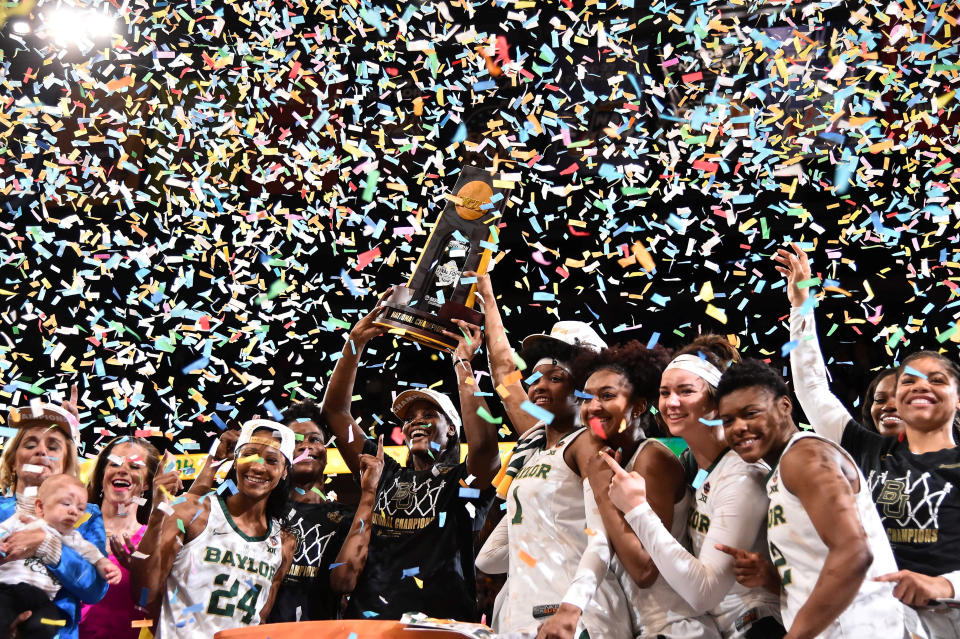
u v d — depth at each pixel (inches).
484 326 140.6
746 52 216.7
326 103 265.9
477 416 133.8
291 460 127.3
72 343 242.4
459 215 139.1
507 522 122.2
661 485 100.2
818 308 218.8
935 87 207.8
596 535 99.3
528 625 104.0
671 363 104.8
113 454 135.0
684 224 194.1
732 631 96.9
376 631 89.8
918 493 104.9
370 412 238.2
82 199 241.9
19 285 247.8
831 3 213.2
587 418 106.3
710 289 126.2
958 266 182.5
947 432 109.1
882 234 190.4
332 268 253.0
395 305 135.0
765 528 95.0
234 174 256.7
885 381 122.0
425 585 128.7
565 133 211.0
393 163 253.4
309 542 135.3
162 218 259.8
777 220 223.9
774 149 222.4
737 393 91.9
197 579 116.0
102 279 252.5
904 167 204.4
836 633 83.2
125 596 126.0
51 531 109.0
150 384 237.6
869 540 84.5
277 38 273.4
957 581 83.2
